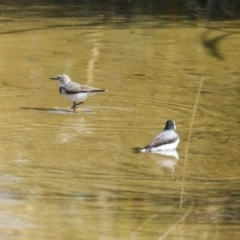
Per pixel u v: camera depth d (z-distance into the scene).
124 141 14.46
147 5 30.27
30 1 30.73
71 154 13.59
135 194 11.80
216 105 17.09
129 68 20.27
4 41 23.19
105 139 14.55
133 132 15.03
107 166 13.03
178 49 22.80
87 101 17.12
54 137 14.55
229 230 10.48
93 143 14.28
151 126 15.47
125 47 22.86
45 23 26.27
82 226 10.44
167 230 10.41
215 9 29.61
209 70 20.33
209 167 13.19
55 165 12.97
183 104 17.08
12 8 29.11
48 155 13.48
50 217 10.70
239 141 14.66
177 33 25.14
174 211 11.14
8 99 17.02
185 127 15.46
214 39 24.34
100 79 19.02
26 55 21.41
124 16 27.95
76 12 28.58
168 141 13.88
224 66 20.81
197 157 13.70
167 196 11.76
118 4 30.33
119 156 13.59
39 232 10.14
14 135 14.54
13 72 19.42
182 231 10.39
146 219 10.78
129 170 12.91
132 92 17.92
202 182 12.46
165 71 20.08
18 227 10.29
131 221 10.69
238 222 10.80
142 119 15.93
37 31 24.86
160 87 18.45
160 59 21.41
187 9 29.48
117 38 24.11
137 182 12.36
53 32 24.78
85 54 21.77
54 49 22.28
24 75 19.16
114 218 10.77
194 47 23.09
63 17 27.47
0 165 12.87
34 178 12.29
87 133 14.88
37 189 11.81
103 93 17.78
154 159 13.48
